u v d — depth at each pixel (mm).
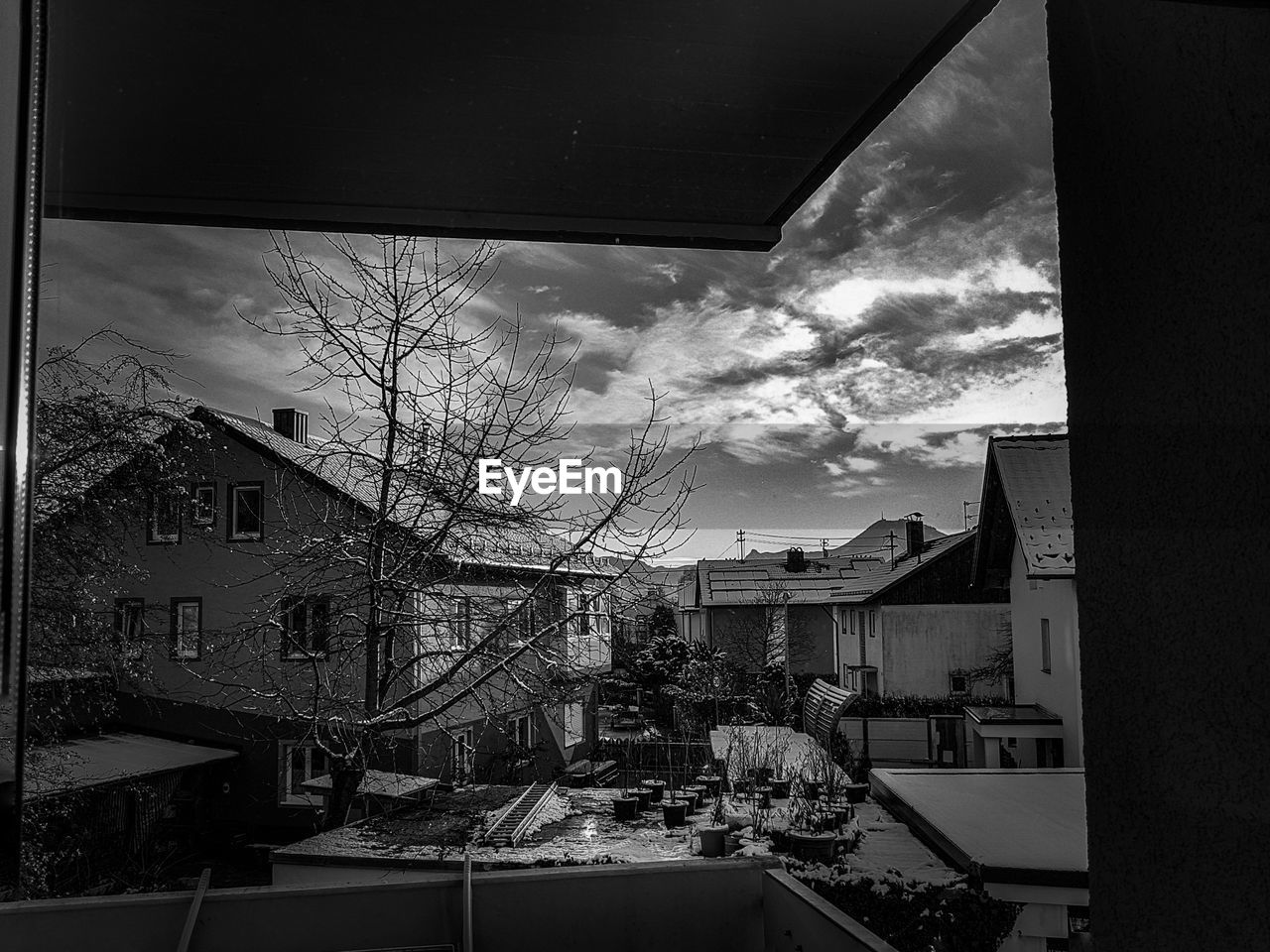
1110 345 1556
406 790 11781
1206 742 1300
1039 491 17125
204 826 17469
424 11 2004
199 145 2568
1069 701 14664
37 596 9766
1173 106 1356
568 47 2160
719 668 25750
